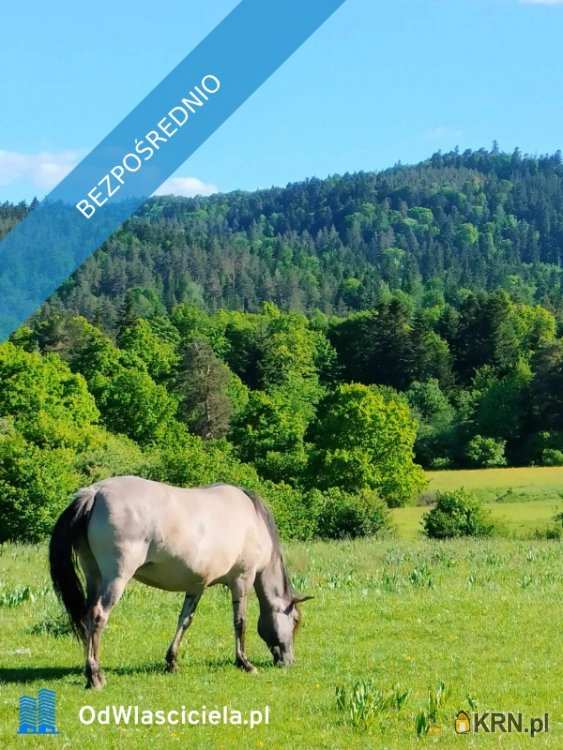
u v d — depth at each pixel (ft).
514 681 40.50
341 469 266.77
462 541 119.34
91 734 32.63
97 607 37.11
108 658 43.60
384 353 475.31
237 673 41.22
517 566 79.05
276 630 43.21
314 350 492.13
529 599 59.57
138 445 304.71
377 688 39.01
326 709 36.11
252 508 42.91
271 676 40.86
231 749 31.65
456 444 386.32
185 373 369.09
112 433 310.04
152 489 38.86
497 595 61.26
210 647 46.42
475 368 481.87
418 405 418.72
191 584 40.14
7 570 73.56
